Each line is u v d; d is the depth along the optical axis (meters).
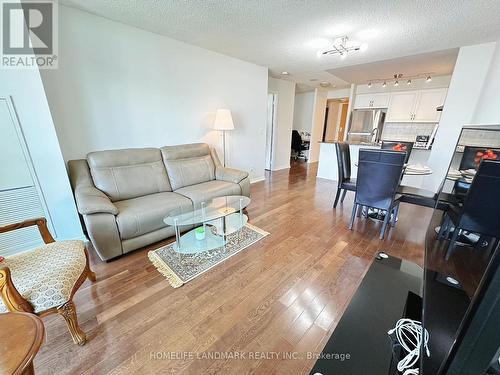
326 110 7.64
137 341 1.23
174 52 2.88
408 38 2.69
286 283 1.69
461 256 0.95
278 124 5.63
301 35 2.67
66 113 2.19
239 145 4.15
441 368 0.53
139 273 1.80
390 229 2.61
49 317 1.38
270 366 1.11
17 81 1.74
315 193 3.97
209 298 1.54
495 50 2.70
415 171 2.70
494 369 0.42
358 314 1.13
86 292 1.59
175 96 3.00
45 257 1.27
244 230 2.54
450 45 2.92
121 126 2.59
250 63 3.92
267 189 4.20
